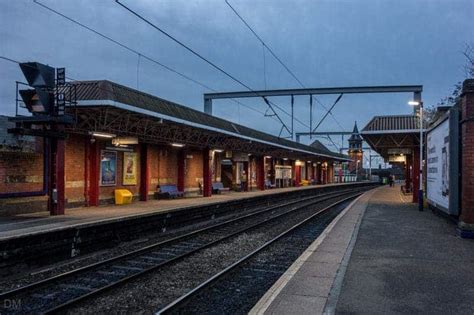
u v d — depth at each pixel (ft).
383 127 92.43
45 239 38.68
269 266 37.14
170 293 28.78
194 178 104.22
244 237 53.88
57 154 54.03
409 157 142.31
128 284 30.60
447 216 58.08
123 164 76.69
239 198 92.73
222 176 134.51
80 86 56.18
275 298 23.13
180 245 48.16
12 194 52.95
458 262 32.19
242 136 100.89
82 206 66.28
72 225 42.29
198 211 70.59
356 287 25.26
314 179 228.84
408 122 92.53
